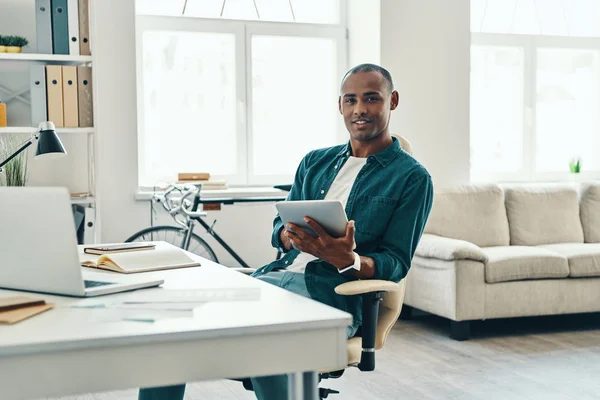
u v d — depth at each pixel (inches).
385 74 96.4
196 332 50.4
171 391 80.9
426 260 178.4
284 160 210.1
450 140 206.4
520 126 225.6
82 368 48.6
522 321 191.5
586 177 234.4
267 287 67.7
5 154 171.0
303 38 209.8
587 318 194.9
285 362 53.1
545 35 226.1
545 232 204.4
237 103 204.4
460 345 165.5
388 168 93.1
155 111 198.7
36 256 63.8
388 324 89.4
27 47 175.9
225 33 202.2
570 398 127.4
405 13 200.4
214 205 179.5
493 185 203.2
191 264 81.7
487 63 221.9
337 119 213.6
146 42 197.0
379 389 133.1
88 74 160.9
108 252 91.4
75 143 181.2
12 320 52.8
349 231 79.0
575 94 232.1
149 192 190.4
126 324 52.4
